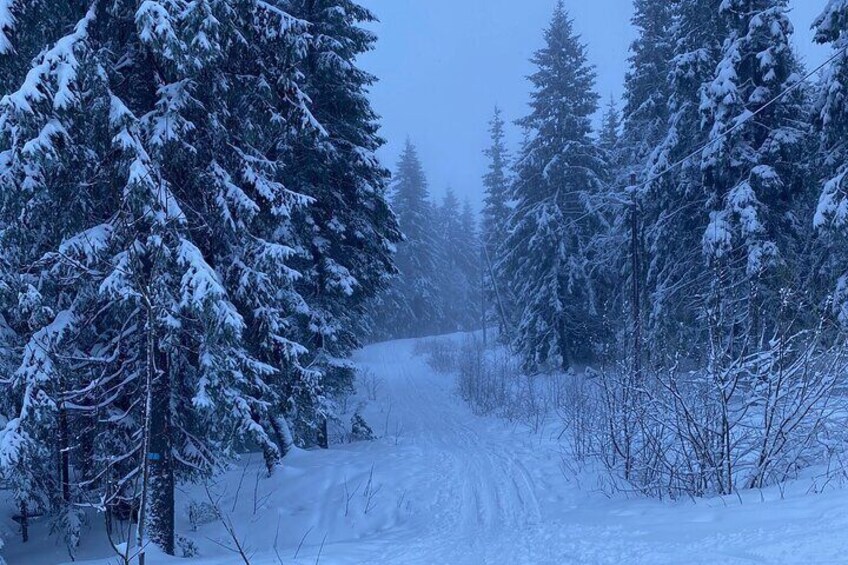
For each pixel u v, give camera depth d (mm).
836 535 4465
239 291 9328
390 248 17766
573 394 16562
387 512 10812
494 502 10672
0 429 8680
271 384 10938
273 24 9734
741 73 16875
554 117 27219
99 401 9312
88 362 8844
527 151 28641
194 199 9453
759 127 16578
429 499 11336
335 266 15750
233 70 9711
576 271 25484
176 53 7559
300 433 16500
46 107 7180
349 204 16812
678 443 8898
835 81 13422
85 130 7891
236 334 8039
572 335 26688
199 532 10484
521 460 13773
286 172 14648
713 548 4996
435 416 22844
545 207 26078
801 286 10172
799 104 16500
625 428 9836
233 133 9953
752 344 8625
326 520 10648
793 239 16453
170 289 8172
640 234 20562
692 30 18891
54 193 7977
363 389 29906
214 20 7781
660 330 16141
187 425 10391
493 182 42312
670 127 18859
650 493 9062
